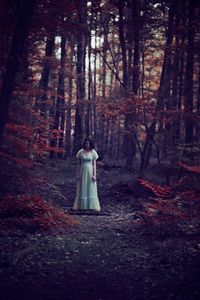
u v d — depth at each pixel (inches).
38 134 450.0
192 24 631.8
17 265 231.8
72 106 860.6
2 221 317.4
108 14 770.8
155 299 184.4
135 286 204.4
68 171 759.1
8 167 362.9
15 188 370.6
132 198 516.7
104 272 228.4
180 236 305.3
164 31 757.3
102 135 1274.6
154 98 567.8
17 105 402.3
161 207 345.7
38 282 208.7
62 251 269.1
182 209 355.3
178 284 201.0
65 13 425.4
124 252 271.9
